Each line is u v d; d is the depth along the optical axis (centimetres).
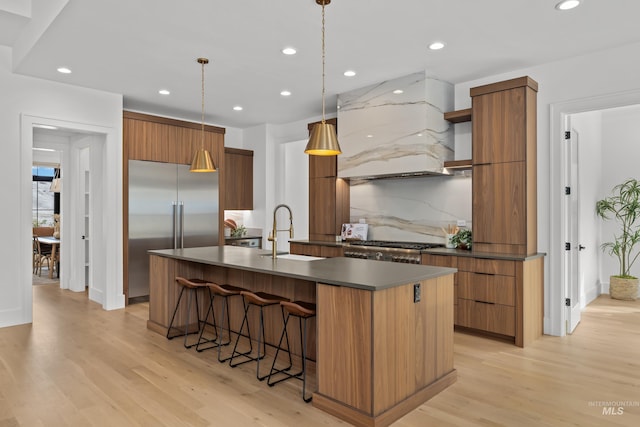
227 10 314
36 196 1087
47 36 360
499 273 398
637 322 475
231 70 449
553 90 422
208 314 441
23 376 314
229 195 711
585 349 380
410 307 269
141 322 473
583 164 552
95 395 283
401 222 548
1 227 446
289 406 270
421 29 348
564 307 422
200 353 372
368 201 583
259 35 359
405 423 248
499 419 252
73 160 649
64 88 490
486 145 430
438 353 295
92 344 393
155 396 282
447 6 309
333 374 261
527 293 391
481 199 433
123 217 551
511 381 308
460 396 284
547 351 375
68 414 256
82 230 654
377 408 242
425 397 276
